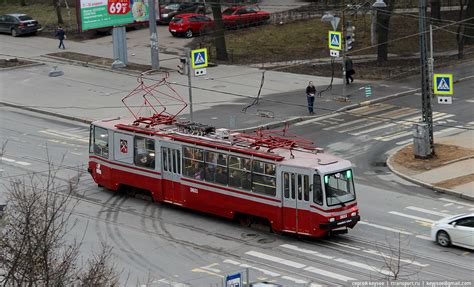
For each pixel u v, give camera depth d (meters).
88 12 81.31
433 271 37.38
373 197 48.62
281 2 106.88
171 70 80.69
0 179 52.53
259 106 68.56
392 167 53.78
